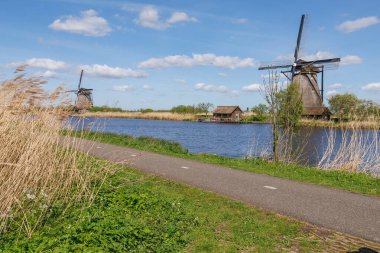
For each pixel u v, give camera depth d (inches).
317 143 1205.7
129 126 2812.5
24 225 250.7
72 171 327.0
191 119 4200.3
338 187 411.8
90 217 255.8
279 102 634.2
